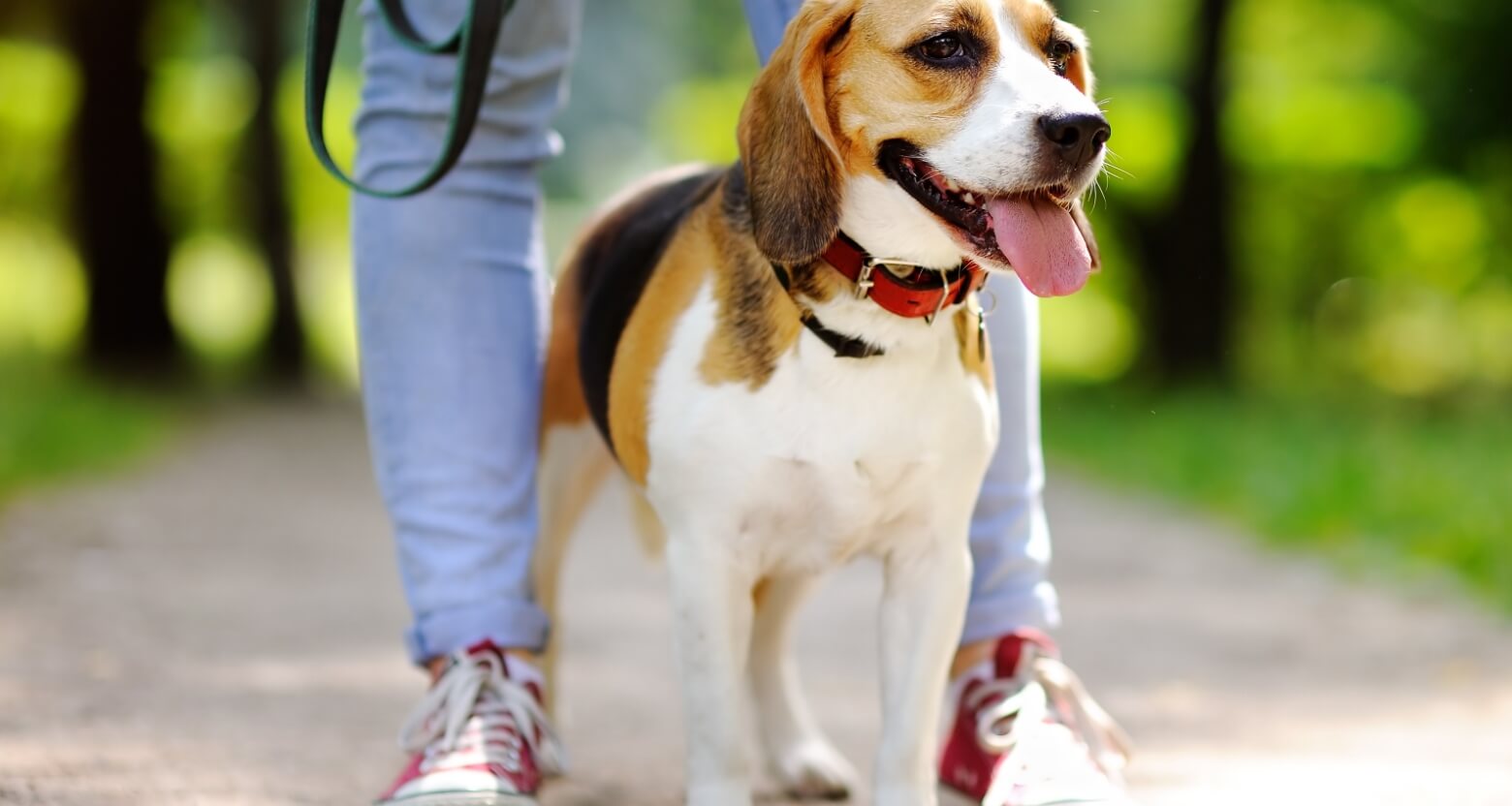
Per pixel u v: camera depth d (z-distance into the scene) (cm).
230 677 601
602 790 464
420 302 463
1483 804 455
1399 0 2369
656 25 5028
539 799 445
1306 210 2695
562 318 513
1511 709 593
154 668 607
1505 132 2336
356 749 495
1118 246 2561
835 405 389
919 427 392
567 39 479
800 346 390
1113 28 2889
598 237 507
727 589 402
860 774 499
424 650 451
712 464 394
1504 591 819
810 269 393
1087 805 412
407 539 460
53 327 3041
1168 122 2606
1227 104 2347
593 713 573
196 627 705
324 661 645
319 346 3166
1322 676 653
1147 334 2500
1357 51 2634
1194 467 1407
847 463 391
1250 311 2659
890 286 387
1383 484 1141
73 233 2548
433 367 462
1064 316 3083
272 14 2562
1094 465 1555
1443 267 2634
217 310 3406
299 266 2698
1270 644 723
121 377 2336
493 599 450
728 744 402
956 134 387
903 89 392
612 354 434
